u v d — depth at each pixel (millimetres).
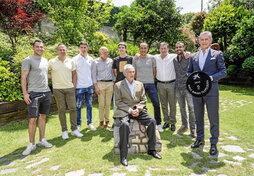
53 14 9219
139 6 11625
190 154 2984
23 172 2572
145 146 3029
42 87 3301
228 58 11203
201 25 16812
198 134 3244
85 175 2434
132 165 2660
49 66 3619
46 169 2619
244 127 4188
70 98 3760
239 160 2768
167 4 11500
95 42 9234
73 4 9688
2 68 4875
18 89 4969
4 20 6504
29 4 7246
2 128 4391
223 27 11430
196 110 3186
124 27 11602
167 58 3965
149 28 10781
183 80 3805
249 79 10594
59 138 3797
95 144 3438
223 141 3457
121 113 3168
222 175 2395
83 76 4195
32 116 3203
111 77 4348
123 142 2762
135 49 9086
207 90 2898
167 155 2953
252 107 5961
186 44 13133
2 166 2795
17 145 3568
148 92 4125
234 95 8047
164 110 4250
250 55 10031
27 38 8023
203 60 3076
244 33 9609
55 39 8992
